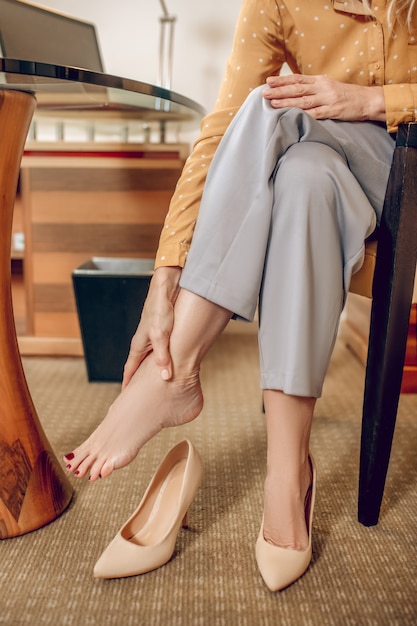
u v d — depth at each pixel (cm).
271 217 81
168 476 98
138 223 194
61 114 170
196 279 82
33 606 78
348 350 222
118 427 87
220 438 138
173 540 88
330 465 124
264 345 82
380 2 98
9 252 96
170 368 85
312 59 102
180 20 222
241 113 87
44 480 100
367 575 86
